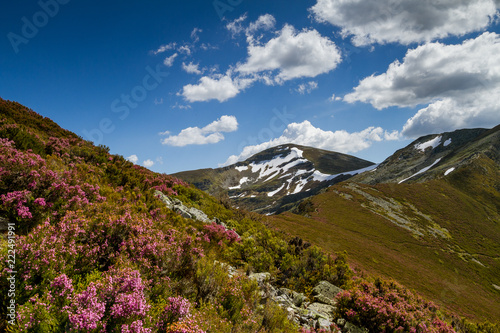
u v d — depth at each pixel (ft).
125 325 11.66
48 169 25.81
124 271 15.21
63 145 48.16
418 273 139.03
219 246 38.75
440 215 300.81
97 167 45.52
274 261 40.65
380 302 28.63
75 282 14.56
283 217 195.31
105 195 33.63
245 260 38.04
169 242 23.39
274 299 26.91
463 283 162.50
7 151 25.12
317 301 33.37
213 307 17.85
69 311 11.46
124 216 21.85
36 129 53.72
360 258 127.65
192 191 65.51
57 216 21.43
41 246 13.89
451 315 43.96
